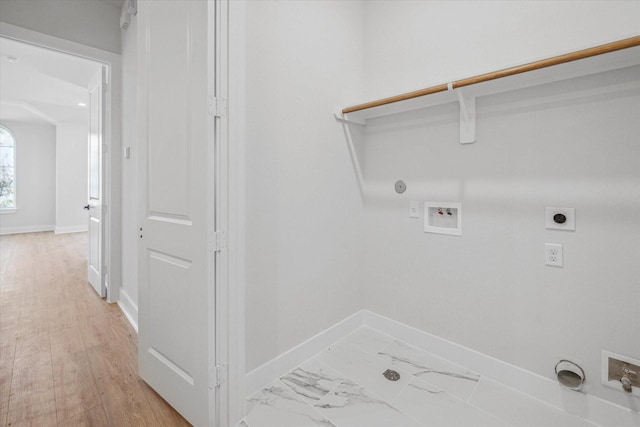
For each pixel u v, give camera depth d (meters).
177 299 1.55
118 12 2.80
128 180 2.71
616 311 1.43
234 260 1.48
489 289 1.82
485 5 1.79
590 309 1.50
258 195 1.71
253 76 1.66
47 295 3.21
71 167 7.49
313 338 2.06
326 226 2.13
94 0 2.65
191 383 1.48
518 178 1.70
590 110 1.47
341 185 2.23
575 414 1.54
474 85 1.68
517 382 1.72
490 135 1.79
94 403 1.63
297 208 1.93
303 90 1.94
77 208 7.61
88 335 2.37
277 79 1.78
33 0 2.29
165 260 1.62
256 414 1.54
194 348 1.46
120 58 2.83
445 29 1.96
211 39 1.37
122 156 2.90
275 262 1.81
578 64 1.38
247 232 1.66
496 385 1.76
